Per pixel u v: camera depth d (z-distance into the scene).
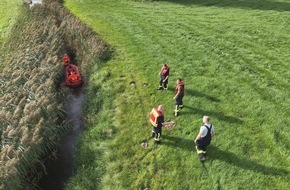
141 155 20.30
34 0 51.00
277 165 18.27
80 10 42.94
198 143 18.59
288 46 30.39
